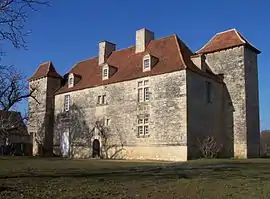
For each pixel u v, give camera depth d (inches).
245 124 1378.0
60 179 628.4
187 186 541.6
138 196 460.1
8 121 895.1
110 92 1507.1
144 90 1385.3
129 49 1631.4
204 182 587.2
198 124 1294.3
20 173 748.6
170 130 1277.1
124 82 1457.9
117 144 1438.2
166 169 852.0
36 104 1849.2
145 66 1411.2
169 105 1294.3
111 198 444.8
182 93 1264.8
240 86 1406.3
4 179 628.7
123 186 540.4
